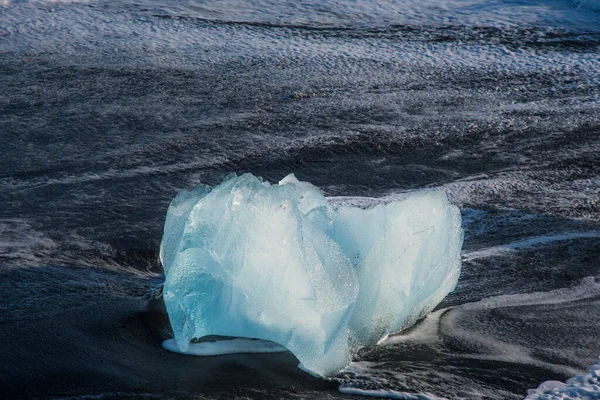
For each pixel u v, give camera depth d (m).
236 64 33.84
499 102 30.33
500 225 19.61
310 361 12.15
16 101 28.44
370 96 30.45
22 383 11.92
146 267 16.91
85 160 23.27
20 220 18.86
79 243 17.67
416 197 13.57
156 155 23.91
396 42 37.84
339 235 13.44
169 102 28.97
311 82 31.91
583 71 34.50
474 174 23.39
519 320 14.62
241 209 12.47
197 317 12.42
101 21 39.03
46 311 14.20
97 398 11.61
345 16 41.81
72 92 29.66
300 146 24.98
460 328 14.20
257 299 12.45
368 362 12.88
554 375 12.70
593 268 17.27
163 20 39.78
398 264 13.12
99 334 13.44
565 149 25.75
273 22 40.34
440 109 29.25
